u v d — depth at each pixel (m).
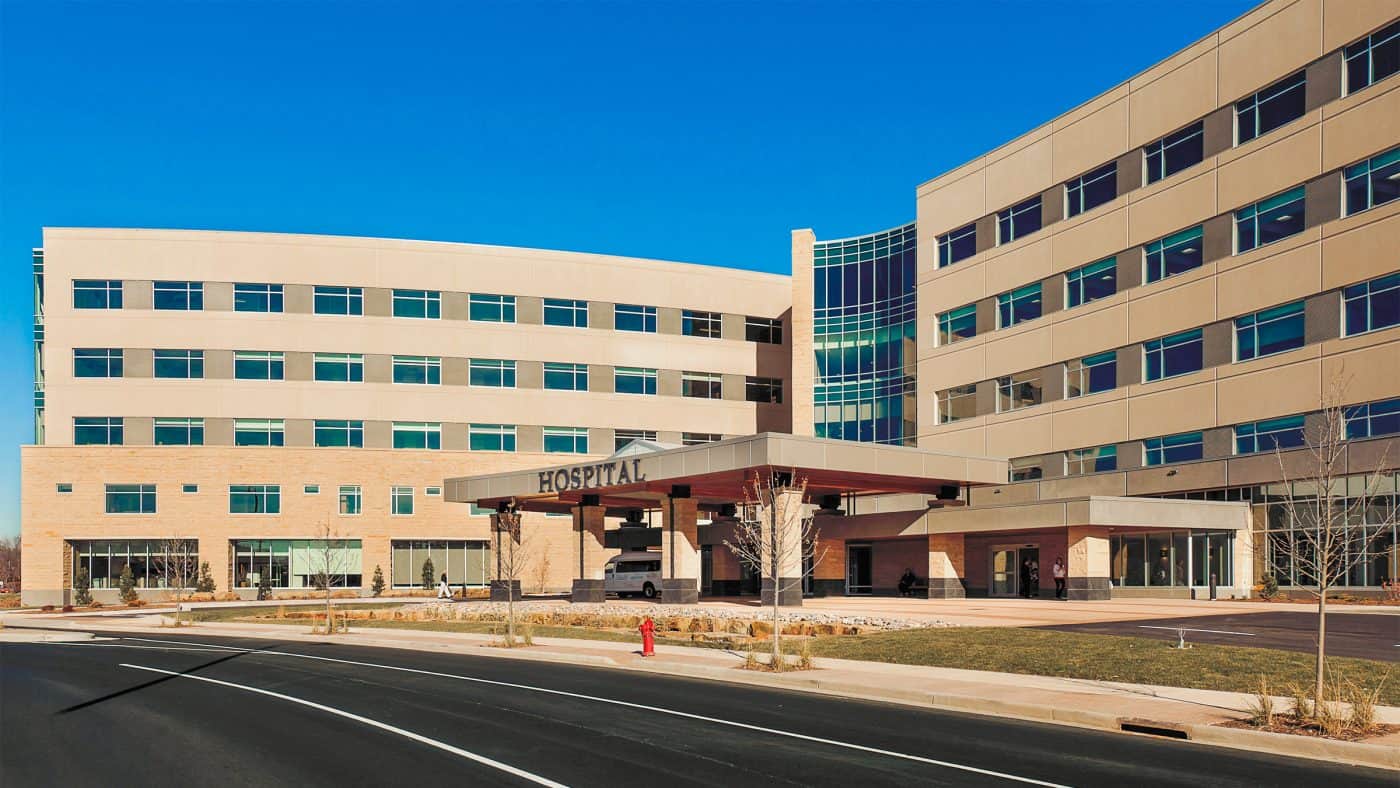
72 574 62.28
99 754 12.68
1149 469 46.53
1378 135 37.81
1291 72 41.44
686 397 71.62
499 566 51.56
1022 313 55.16
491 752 12.58
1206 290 44.78
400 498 65.00
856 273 67.19
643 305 71.38
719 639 28.78
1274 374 41.41
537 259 69.25
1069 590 40.03
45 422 62.53
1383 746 12.10
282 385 64.44
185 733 14.18
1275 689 16.70
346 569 63.94
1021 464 54.56
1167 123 47.09
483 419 66.94
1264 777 11.12
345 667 23.55
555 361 68.81
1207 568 41.34
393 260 66.62
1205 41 45.44
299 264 65.31
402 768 11.64
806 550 50.09
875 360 65.69
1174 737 13.77
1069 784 10.73
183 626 41.44
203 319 64.00
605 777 11.13
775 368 74.56
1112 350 49.50
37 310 66.81
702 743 13.18
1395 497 35.62
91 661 25.77
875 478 42.53
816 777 11.11
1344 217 39.00
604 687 19.39
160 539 62.44
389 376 65.81
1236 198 43.62
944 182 60.81
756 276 74.75
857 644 25.50
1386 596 35.47
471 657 26.53
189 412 63.41
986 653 22.27
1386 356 37.03
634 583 52.28
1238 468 42.09
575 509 50.44
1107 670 19.23
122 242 63.81
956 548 45.94
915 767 11.63
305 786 10.76
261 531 63.00
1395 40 37.47
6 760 12.34
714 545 53.91
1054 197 53.41
